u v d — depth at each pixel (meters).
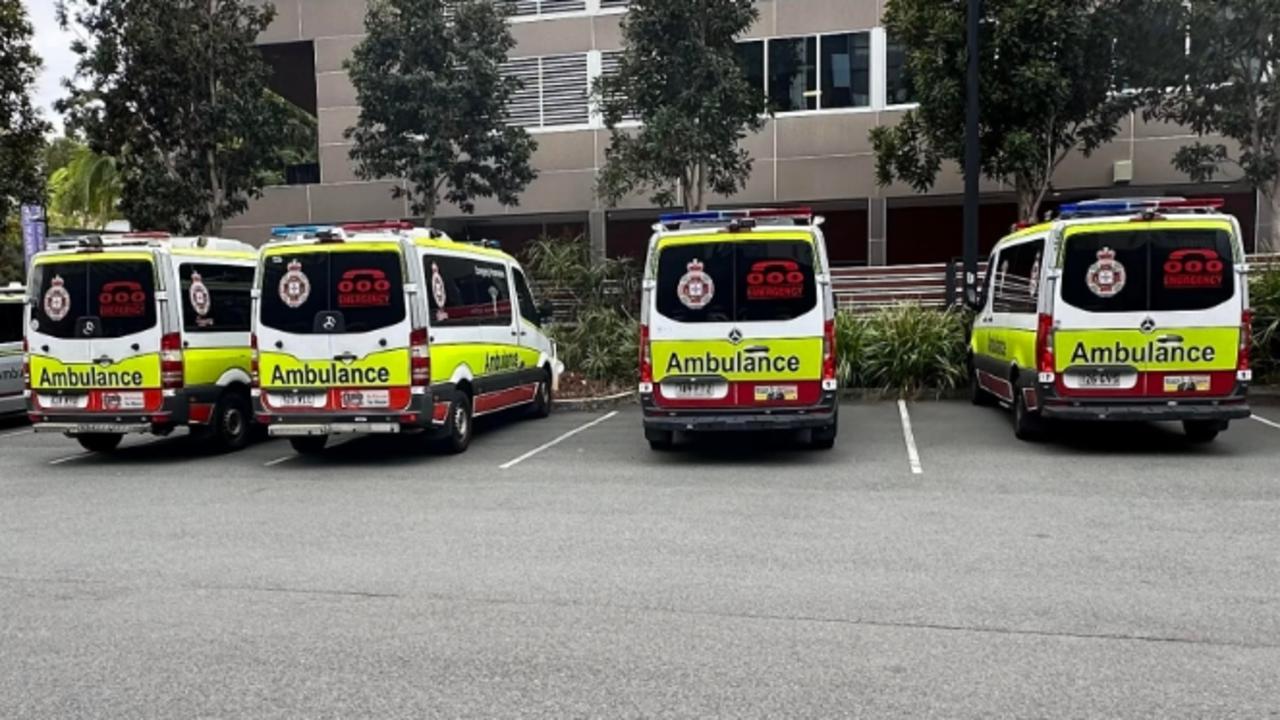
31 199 17.55
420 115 16.89
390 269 10.02
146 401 10.76
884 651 4.71
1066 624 5.02
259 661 4.77
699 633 5.02
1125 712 3.99
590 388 15.45
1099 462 9.31
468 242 12.12
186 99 17.19
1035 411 9.98
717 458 10.11
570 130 22.27
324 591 5.89
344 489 9.08
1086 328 9.51
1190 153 15.88
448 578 6.11
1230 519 7.07
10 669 4.74
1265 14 13.44
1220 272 9.32
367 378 10.05
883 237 21.72
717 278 9.69
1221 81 14.43
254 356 10.27
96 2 16.64
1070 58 14.78
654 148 15.46
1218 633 4.85
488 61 16.98
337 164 23.66
